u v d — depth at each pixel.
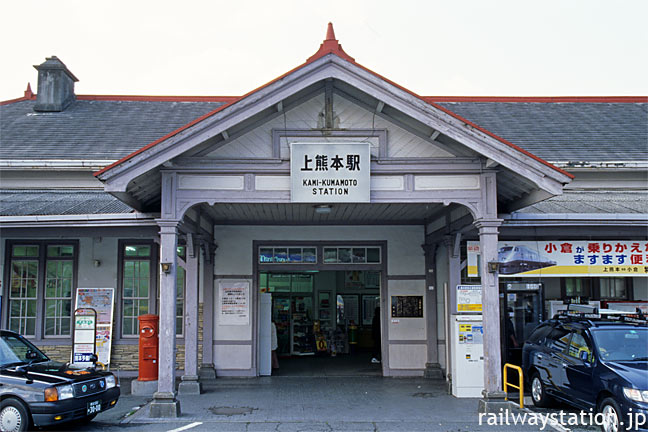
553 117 18.34
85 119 17.62
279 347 18.00
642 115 18.62
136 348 13.95
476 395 11.48
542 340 11.20
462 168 9.94
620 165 14.77
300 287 18.64
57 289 14.21
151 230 12.29
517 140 16.39
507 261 12.59
